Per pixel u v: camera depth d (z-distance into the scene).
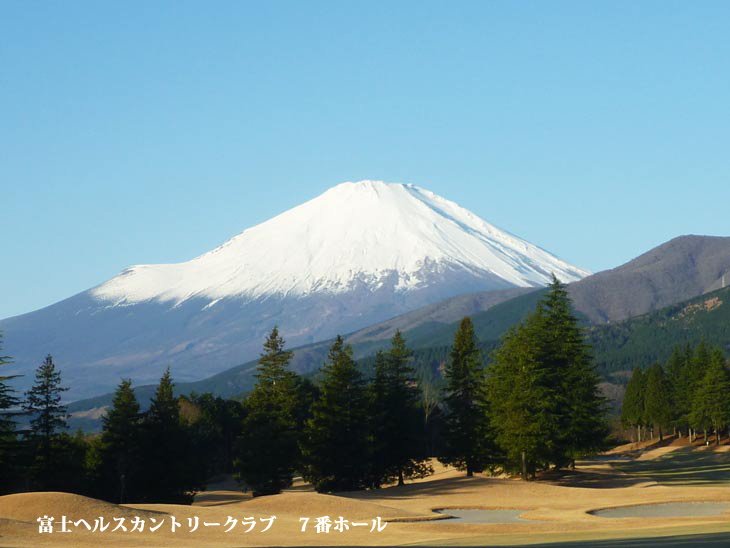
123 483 96.62
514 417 97.69
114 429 99.19
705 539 43.81
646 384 178.38
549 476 102.88
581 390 100.00
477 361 104.94
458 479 90.81
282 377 101.56
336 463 98.31
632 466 124.69
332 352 101.19
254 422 99.81
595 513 66.69
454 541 50.53
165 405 101.06
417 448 105.88
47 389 96.56
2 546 47.28
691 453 144.12
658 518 60.19
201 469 108.81
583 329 105.00
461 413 104.88
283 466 98.25
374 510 65.44
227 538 53.56
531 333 102.06
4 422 91.19
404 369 105.25
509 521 63.44
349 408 99.38
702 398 149.00
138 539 52.09
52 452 96.44
